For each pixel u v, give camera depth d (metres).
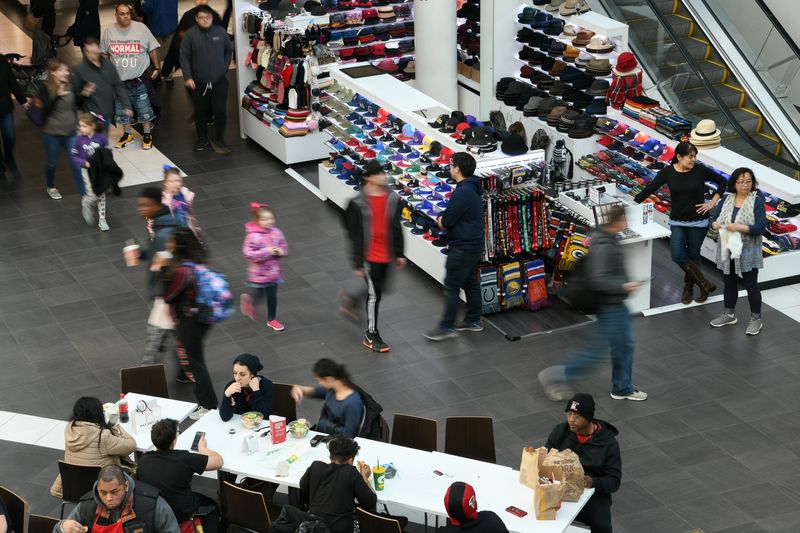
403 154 14.66
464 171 11.97
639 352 12.30
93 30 21.84
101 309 13.45
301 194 16.89
